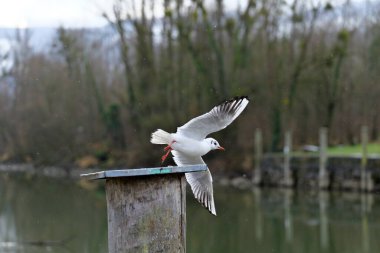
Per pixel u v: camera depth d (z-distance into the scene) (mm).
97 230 21453
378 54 38875
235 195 31688
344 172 31781
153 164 38156
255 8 38031
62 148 46062
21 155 48469
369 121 39125
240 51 37719
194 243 19156
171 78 37469
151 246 4336
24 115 46719
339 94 39406
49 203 28578
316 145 39344
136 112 38500
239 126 37812
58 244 19312
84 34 43531
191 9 37312
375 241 19562
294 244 19203
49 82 44875
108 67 43344
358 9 40156
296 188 34719
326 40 39375
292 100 38406
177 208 4418
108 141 43594
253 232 20844
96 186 36938
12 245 19141
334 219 23469
